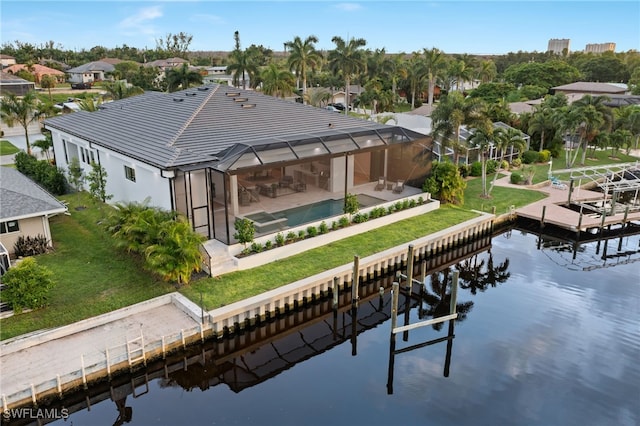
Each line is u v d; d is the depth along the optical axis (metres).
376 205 27.44
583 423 14.16
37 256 21.44
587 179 39.88
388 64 89.56
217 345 17.53
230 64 72.56
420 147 29.78
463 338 18.80
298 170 30.30
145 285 19.20
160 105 30.94
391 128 29.25
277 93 64.81
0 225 20.83
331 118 31.25
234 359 18.00
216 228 22.94
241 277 20.19
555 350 17.89
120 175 25.92
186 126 25.39
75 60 133.25
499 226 30.58
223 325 17.53
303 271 20.97
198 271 20.17
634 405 14.91
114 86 55.22
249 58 72.50
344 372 16.86
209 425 13.98
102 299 18.09
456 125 33.66
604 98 44.97
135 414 14.47
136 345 15.84
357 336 19.39
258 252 21.61
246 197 26.00
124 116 30.88
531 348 18.05
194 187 22.12
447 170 30.86
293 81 66.50
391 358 17.66
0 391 13.58
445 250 26.52
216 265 20.44
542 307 21.41
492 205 32.06
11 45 147.12
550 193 35.50
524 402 15.07
